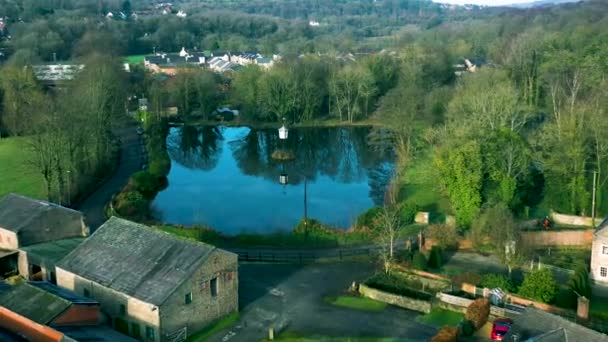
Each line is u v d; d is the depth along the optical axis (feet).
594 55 466.29
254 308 210.38
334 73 588.09
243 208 341.62
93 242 211.20
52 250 233.35
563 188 302.25
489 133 300.61
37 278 230.48
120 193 340.18
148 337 184.34
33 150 358.43
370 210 287.07
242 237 273.95
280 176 373.61
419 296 212.64
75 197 336.70
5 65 593.42
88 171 366.22
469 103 377.91
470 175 278.67
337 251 261.65
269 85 557.74
